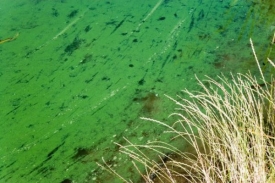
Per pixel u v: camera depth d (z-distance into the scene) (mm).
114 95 2373
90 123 2223
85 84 2469
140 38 2760
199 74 2414
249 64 2404
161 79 2430
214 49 2568
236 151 1586
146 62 2566
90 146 2100
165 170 1914
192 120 2033
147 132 2131
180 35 2729
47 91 2453
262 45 2518
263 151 1600
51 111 2322
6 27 3004
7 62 2691
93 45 2754
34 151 2111
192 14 2889
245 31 2654
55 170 2008
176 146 2031
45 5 3195
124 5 3088
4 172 2027
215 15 2844
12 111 2348
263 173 1517
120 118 2229
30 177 1987
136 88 2398
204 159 1892
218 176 1700
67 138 2158
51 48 2768
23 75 2584
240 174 1555
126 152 2039
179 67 2490
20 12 3152
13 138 2193
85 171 1982
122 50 2684
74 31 2893
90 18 2994
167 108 2242
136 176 1919
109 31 2855
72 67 2602
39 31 2930
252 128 1746
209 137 1753
